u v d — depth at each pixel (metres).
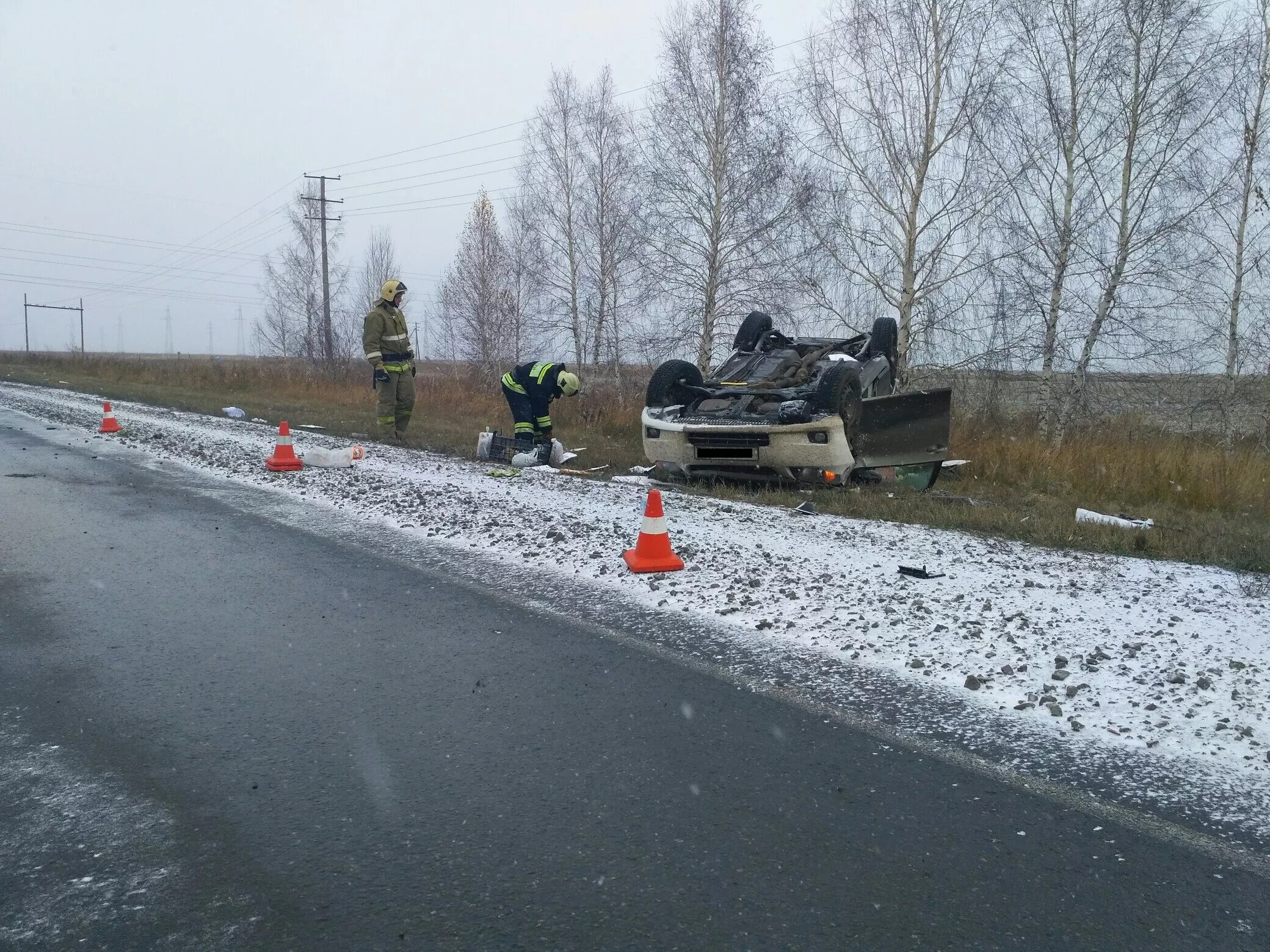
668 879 2.73
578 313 24.78
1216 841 3.00
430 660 4.57
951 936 2.48
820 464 9.39
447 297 30.77
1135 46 15.17
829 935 2.48
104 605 5.36
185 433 14.34
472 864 2.80
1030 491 10.72
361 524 7.77
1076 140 15.62
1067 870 2.82
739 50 18.14
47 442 12.82
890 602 5.55
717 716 3.93
